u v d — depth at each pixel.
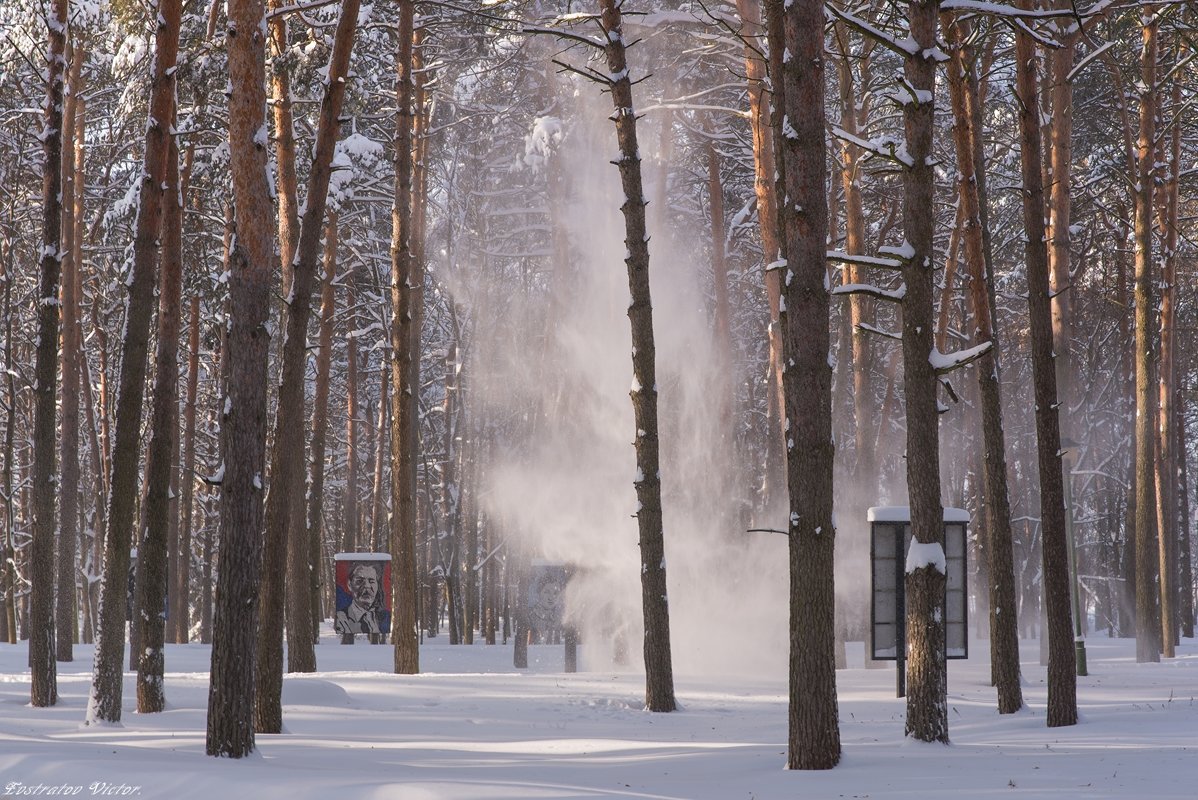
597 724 17.77
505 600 54.97
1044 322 17.64
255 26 13.46
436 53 36.31
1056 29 26.61
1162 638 37.00
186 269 33.78
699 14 32.38
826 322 12.77
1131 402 47.09
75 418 31.75
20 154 35.78
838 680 25.69
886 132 36.53
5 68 34.00
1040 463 17.16
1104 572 57.81
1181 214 45.66
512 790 9.09
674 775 11.42
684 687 23.92
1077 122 39.66
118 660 16.94
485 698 20.88
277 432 17.16
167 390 18.44
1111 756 11.91
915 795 9.64
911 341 14.04
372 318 48.84
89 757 11.27
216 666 12.66
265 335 13.33
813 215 12.76
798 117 12.80
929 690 13.70
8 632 44.28
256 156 13.37
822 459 12.48
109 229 33.25
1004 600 18.66
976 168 24.17
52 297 19.94
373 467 60.53
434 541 54.00
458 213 48.75
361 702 20.12
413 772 11.15
